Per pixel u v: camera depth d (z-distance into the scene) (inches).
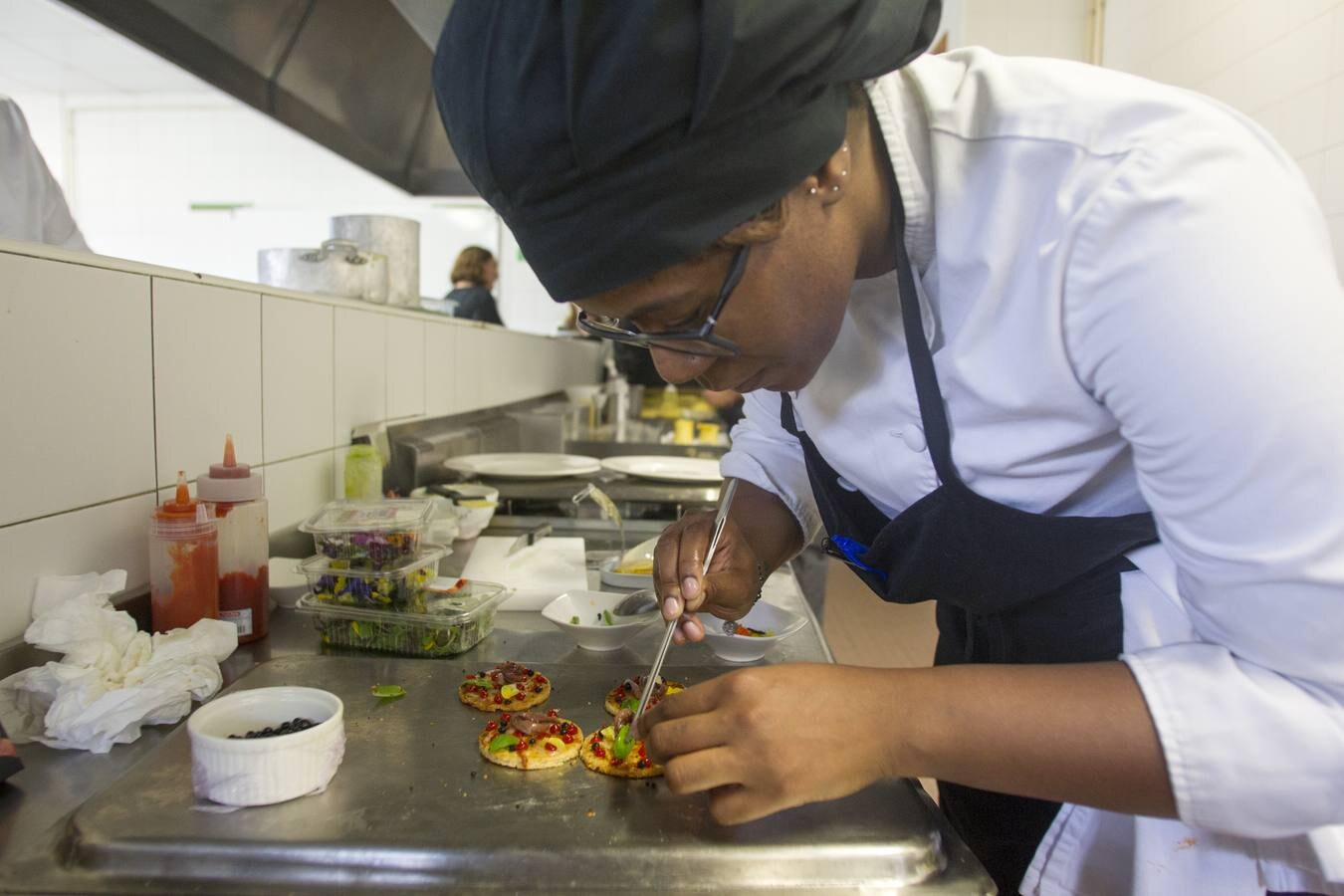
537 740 30.7
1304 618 19.8
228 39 66.8
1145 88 23.6
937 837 26.1
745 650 41.7
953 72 27.4
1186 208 20.6
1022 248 24.4
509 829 25.5
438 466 76.0
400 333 75.7
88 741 30.5
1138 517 28.1
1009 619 31.9
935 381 27.8
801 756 22.6
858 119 24.7
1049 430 25.9
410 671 38.5
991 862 37.1
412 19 72.1
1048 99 24.3
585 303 22.8
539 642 44.3
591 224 20.9
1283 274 19.8
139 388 41.2
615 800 27.5
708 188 20.3
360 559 42.4
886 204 26.2
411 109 106.7
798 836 25.4
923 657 118.0
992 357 25.9
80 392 37.3
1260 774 20.5
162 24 59.7
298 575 48.7
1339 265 87.2
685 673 39.9
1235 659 22.0
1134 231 21.2
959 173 25.3
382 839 24.5
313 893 23.2
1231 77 106.0
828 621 133.1
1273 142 23.6
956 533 29.4
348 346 65.0
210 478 41.9
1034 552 28.7
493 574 52.1
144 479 41.8
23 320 34.0
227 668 39.1
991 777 22.4
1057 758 21.7
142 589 41.5
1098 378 22.5
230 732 29.4
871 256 27.4
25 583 34.8
